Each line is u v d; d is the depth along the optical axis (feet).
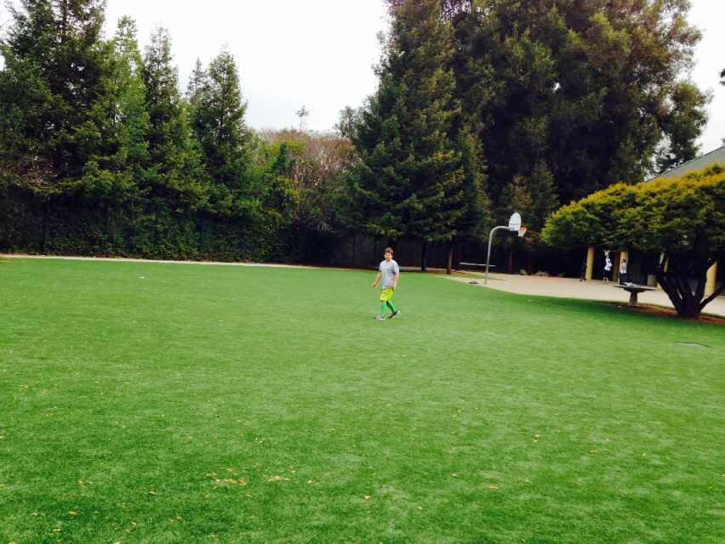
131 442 12.27
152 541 8.43
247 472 11.14
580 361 25.86
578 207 53.52
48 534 8.43
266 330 28.22
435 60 103.09
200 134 93.71
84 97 76.89
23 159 69.92
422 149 101.86
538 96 117.39
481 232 104.58
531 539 9.23
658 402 19.04
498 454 13.11
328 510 9.78
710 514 10.56
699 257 49.14
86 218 77.10
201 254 90.94
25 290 36.37
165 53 86.38
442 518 9.76
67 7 76.23
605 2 118.01
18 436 12.17
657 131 114.32
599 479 11.99
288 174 105.70
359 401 16.75
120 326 26.23
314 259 105.29
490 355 25.80
